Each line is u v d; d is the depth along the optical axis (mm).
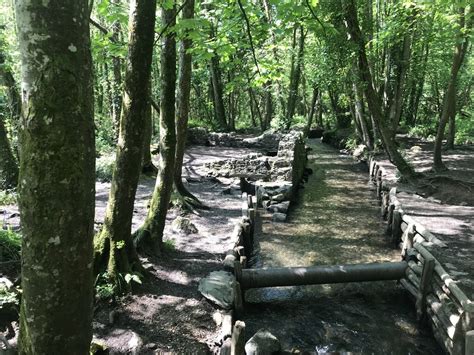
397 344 5410
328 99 29438
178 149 9500
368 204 12016
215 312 5211
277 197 11102
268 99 24578
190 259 6719
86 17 1821
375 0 16859
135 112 4965
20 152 1826
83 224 1915
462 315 4684
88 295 2043
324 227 9930
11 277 4750
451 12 10070
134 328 4719
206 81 24484
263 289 6832
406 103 26172
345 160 19641
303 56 19125
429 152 17047
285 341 5426
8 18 13438
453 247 7164
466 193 10398
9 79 10031
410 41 14844
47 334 1938
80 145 1848
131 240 5617
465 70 20594
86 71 1846
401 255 7969
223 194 11344
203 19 4848
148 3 4605
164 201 6629
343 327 5781
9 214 7508
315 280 6258
